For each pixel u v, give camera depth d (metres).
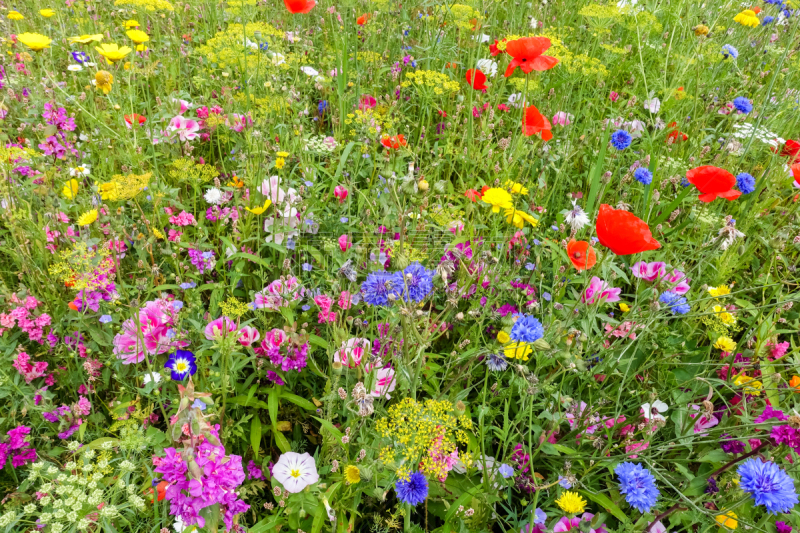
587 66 1.14
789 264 0.92
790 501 0.55
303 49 1.33
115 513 0.55
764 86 1.35
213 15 1.49
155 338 0.74
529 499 0.71
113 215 0.84
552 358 0.70
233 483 0.53
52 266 0.78
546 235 0.96
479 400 0.75
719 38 1.54
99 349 0.76
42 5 1.48
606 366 0.76
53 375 0.75
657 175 0.98
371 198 0.95
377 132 1.00
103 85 0.98
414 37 1.51
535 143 1.05
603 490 0.69
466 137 1.13
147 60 1.19
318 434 0.76
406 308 0.62
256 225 0.92
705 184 0.86
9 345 0.71
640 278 0.88
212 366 0.73
